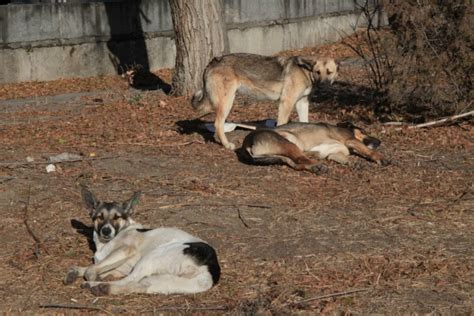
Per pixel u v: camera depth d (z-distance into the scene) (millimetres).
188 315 7910
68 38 24703
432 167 13211
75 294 8547
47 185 12461
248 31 28141
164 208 11266
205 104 15117
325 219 10758
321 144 13664
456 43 15648
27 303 8375
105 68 25453
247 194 11836
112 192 12094
